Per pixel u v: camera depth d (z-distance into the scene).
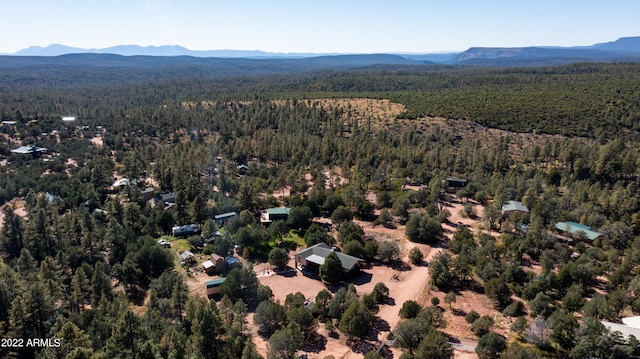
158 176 180.12
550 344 72.75
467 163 194.00
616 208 132.12
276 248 109.12
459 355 71.19
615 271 94.94
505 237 116.06
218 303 89.75
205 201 145.12
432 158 197.38
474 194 161.38
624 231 114.25
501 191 149.75
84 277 89.88
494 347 67.31
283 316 80.62
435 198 152.88
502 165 189.12
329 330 81.94
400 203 142.38
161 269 105.00
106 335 70.81
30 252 109.00
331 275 99.38
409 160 196.75
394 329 75.25
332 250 109.38
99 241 117.88
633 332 69.06
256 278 94.12
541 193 157.50
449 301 89.00
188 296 84.62
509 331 79.69
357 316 77.00
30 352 69.88
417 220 127.06
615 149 172.75
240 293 91.25
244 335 76.69
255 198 151.62
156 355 57.78
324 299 87.94
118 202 140.25
